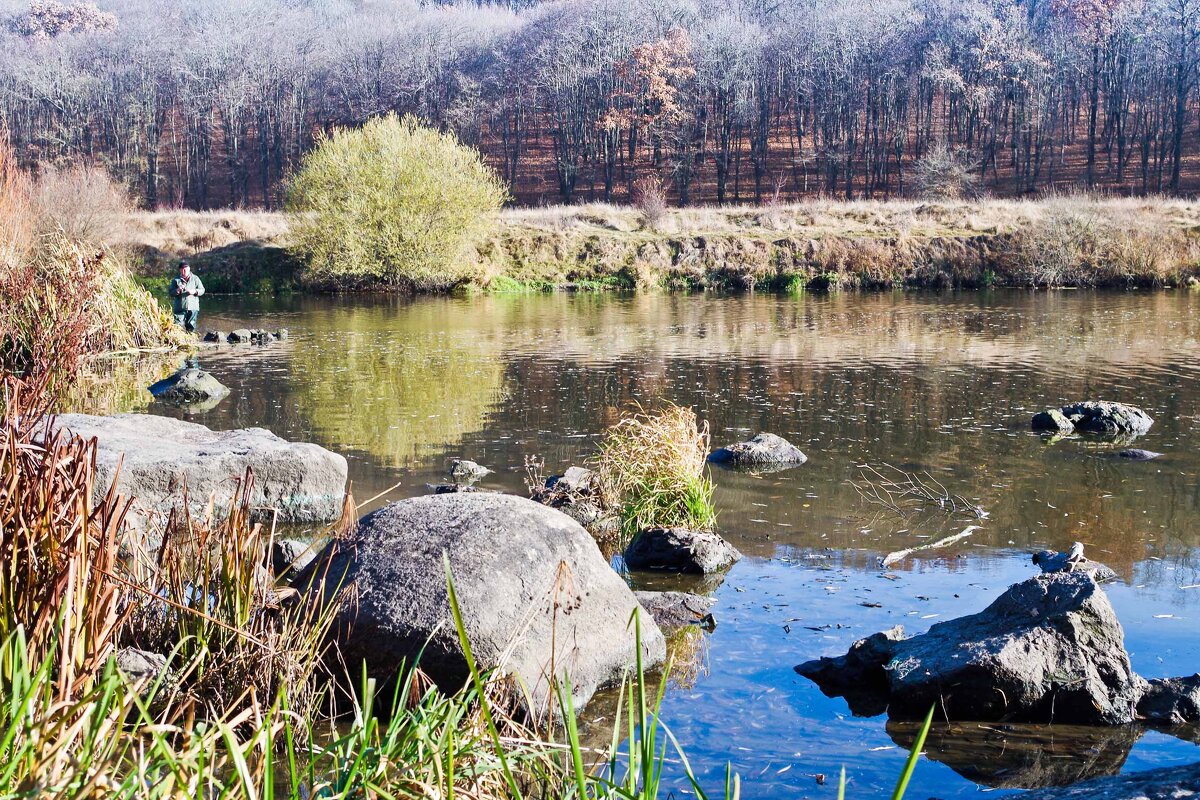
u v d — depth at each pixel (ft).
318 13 380.37
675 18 313.12
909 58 265.75
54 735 9.70
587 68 272.10
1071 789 13.10
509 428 44.65
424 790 11.10
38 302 46.52
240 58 296.51
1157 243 125.59
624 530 29.09
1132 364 64.59
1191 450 40.70
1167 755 16.66
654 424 31.50
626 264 132.77
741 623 22.52
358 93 293.02
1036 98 253.24
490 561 19.06
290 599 18.95
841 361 66.54
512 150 284.41
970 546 28.32
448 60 304.30
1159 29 254.68
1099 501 33.06
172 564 17.34
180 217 141.38
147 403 50.31
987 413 48.78
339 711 17.58
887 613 23.07
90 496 13.42
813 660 20.38
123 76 289.53
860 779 15.81
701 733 17.38
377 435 43.06
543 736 16.21
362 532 20.33
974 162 233.76
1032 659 18.10
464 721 13.69
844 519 31.04
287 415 47.50
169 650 16.92
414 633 17.93
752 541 28.86
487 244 133.49
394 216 124.16
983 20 270.46
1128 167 251.60
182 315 77.66
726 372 61.57
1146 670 19.84
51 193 107.04
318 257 123.54
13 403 13.91
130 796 9.71
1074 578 19.34
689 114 266.77
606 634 19.47
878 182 254.68
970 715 18.04
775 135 284.61
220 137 302.86
